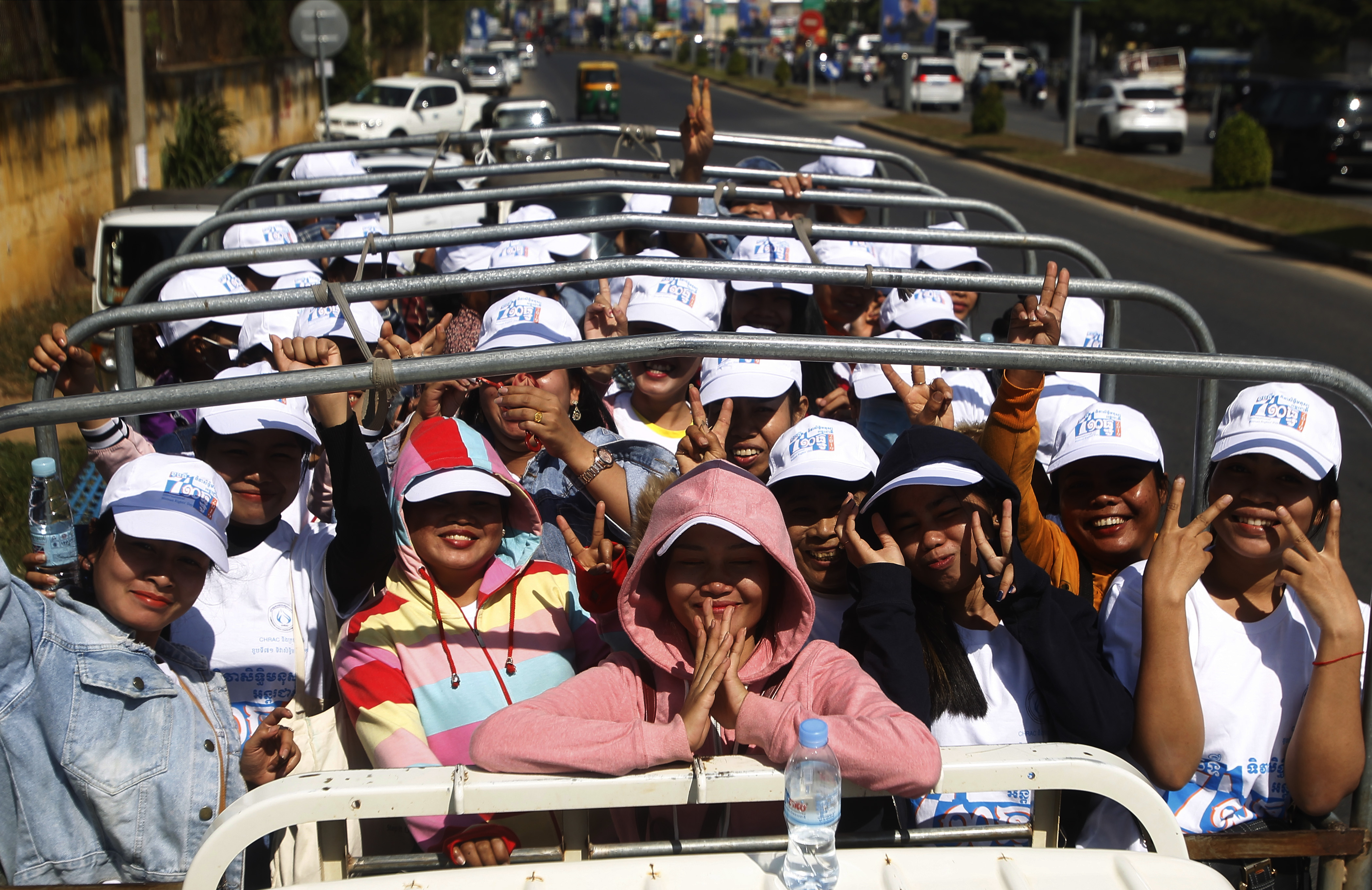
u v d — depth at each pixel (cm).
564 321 364
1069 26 5825
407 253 599
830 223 599
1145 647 238
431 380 211
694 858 185
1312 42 4800
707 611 221
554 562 309
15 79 1245
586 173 878
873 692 219
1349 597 231
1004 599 241
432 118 2212
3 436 689
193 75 1791
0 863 224
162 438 344
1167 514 244
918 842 215
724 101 4275
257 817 186
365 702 253
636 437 382
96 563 238
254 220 414
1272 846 225
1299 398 252
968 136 2847
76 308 1138
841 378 440
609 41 11669
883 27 4794
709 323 404
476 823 227
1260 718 245
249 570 285
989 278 291
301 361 270
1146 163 2370
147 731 230
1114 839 243
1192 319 292
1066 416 377
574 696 223
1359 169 1973
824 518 286
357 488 261
